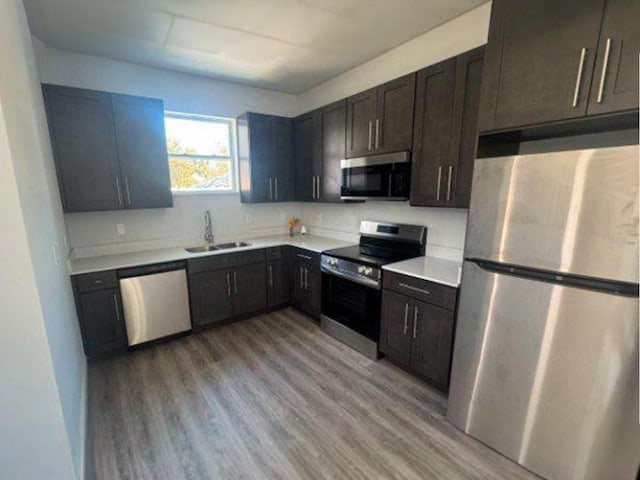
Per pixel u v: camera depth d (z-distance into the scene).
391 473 1.62
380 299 2.55
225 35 2.50
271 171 3.70
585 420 1.43
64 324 1.75
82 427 1.76
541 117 1.48
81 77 2.80
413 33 2.54
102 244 3.05
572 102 1.39
